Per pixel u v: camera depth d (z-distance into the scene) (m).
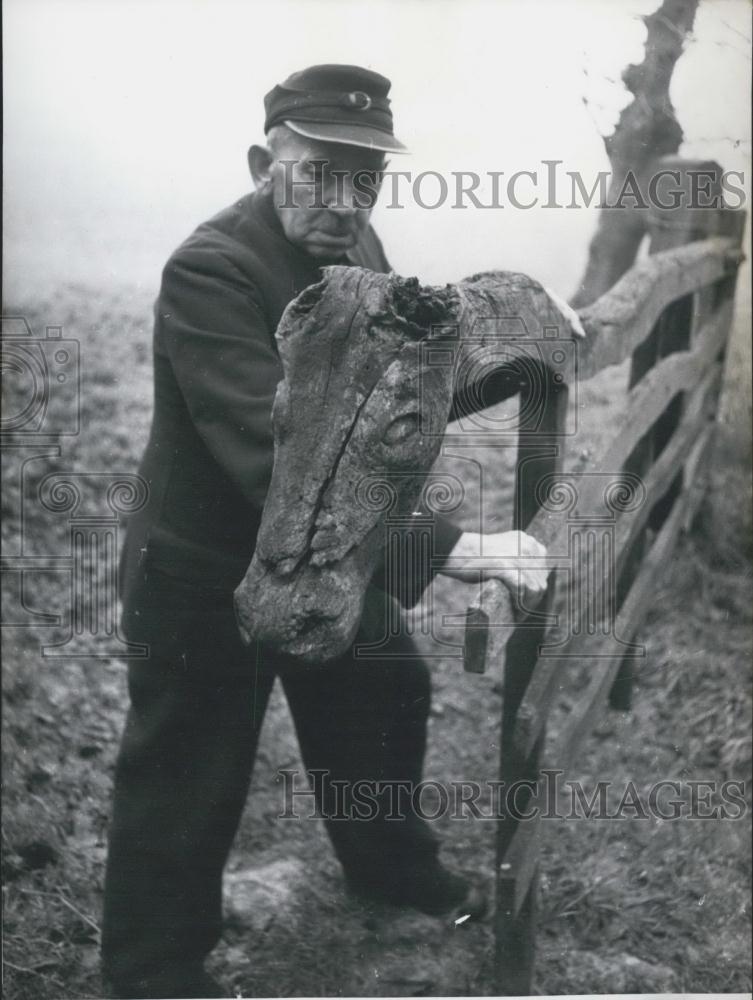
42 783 2.48
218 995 2.16
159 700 2.12
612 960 2.28
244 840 2.51
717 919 2.36
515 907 2.13
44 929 2.26
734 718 2.74
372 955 2.26
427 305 1.84
